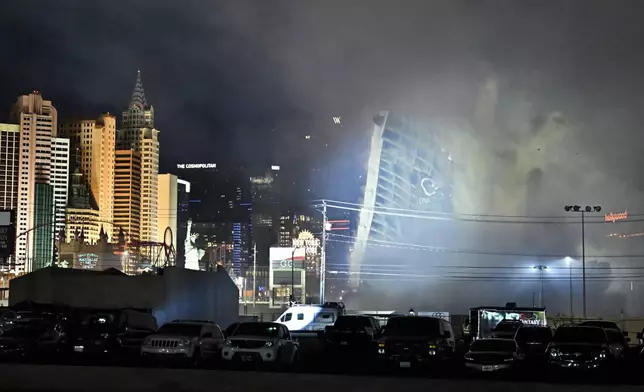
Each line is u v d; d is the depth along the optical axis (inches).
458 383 762.8
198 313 2484.0
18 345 1339.8
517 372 1226.0
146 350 1248.8
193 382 829.8
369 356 1606.8
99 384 837.8
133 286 2281.0
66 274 2301.9
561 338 1237.1
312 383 807.7
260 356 1234.0
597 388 735.1
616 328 1734.7
